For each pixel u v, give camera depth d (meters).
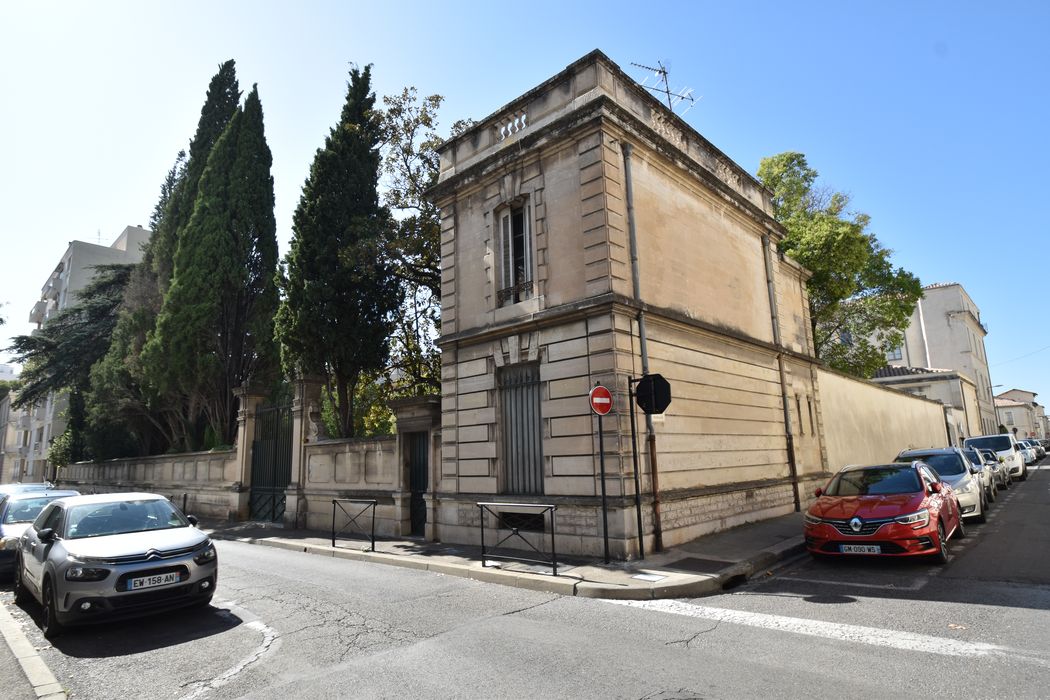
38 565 7.64
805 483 15.68
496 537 11.41
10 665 5.75
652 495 10.24
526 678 4.86
